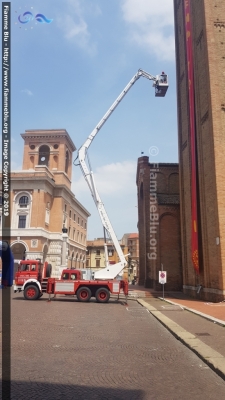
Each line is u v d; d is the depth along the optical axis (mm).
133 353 8172
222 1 23125
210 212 20938
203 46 23109
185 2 27031
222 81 21562
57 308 17531
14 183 49031
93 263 84688
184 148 28109
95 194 23953
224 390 5742
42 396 5254
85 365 7039
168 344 9305
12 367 6785
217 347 8555
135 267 88188
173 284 30656
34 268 23016
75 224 67250
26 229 47156
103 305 19828
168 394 5477
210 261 20875
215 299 19594
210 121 21000
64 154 57875
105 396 5316
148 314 16047
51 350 8273
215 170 19906
